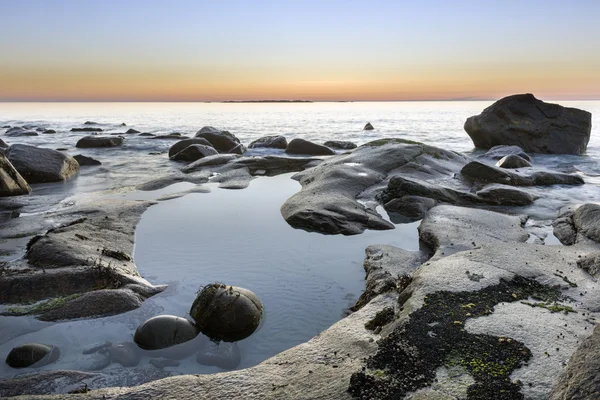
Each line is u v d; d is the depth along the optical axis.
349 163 17.34
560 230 10.99
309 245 10.19
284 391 4.64
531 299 6.34
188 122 65.75
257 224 11.86
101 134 41.91
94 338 6.34
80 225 10.99
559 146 27.17
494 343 5.11
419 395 4.32
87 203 13.59
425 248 9.95
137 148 30.53
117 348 6.01
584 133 27.27
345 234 10.98
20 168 17.72
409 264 8.66
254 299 6.95
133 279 8.05
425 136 40.56
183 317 6.88
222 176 18.64
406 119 74.44
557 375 4.49
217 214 12.86
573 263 7.79
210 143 28.14
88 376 5.44
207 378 4.95
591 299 6.39
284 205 13.40
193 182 17.66
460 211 11.98
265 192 15.89
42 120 69.12
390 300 6.86
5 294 7.46
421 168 17.41
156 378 5.46
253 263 9.12
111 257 9.09
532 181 16.89
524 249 8.39
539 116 27.50
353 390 4.48
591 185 17.14
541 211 13.09
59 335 6.41
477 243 9.49
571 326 5.52
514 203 13.77
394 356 5.00
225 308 6.51
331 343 5.61
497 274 7.06
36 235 10.68
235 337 6.40
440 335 5.32
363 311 6.54
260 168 20.77
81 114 98.94
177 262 9.20
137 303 7.30
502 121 28.03
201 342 6.27
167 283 8.19
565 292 6.62
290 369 5.07
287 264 9.06
